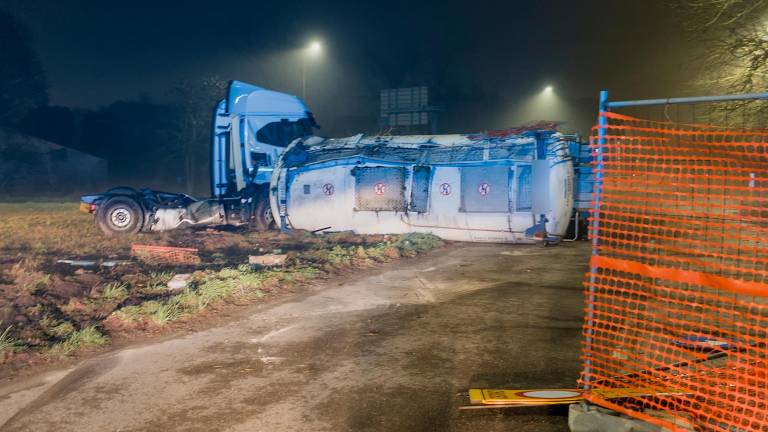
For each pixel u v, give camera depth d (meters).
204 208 15.55
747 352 5.01
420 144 13.73
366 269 10.25
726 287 3.76
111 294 7.92
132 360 5.67
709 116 16.48
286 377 5.19
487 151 12.77
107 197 15.20
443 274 9.80
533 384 4.93
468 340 6.19
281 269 9.61
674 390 4.43
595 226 4.32
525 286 8.79
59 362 5.62
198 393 4.86
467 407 4.51
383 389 4.89
